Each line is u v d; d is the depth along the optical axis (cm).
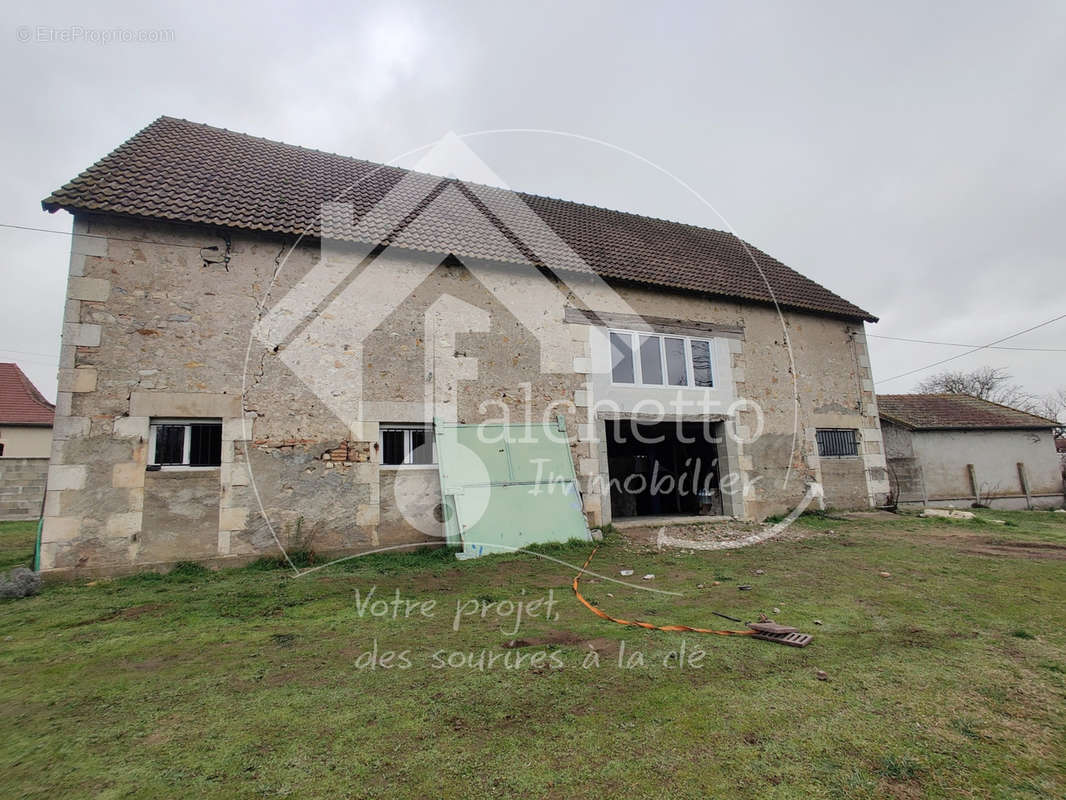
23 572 567
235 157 923
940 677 338
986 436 1573
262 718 291
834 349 1212
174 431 694
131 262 694
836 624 446
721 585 585
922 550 772
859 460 1185
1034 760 247
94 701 313
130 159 802
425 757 251
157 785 231
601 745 260
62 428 634
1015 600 515
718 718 286
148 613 490
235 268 743
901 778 233
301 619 470
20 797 224
